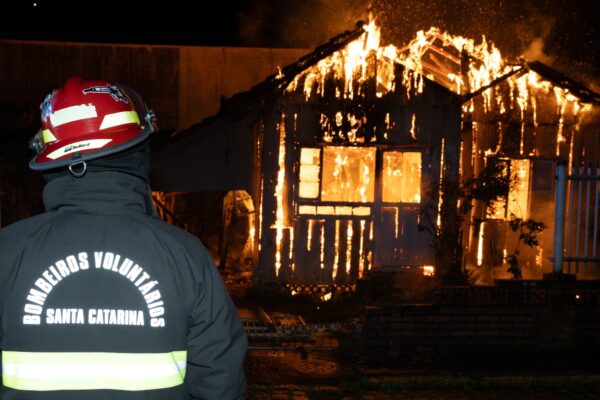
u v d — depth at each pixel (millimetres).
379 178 9891
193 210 14023
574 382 6215
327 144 9812
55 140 1923
